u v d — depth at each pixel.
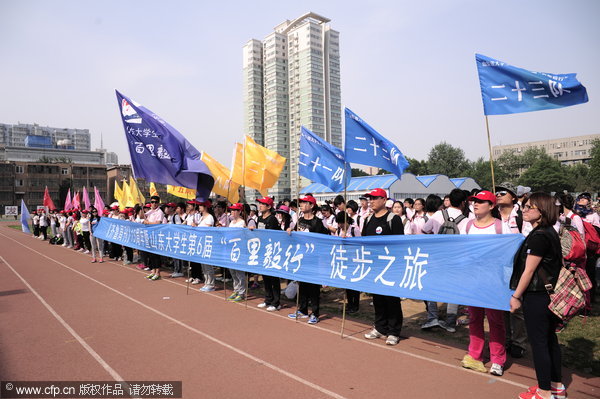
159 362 4.50
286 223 8.07
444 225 5.07
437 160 72.69
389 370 4.23
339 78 78.38
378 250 5.06
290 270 6.24
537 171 66.44
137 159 8.63
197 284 9.35
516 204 5.39
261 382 3.95
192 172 8.66
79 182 83.88
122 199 14.52
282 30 81.25
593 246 5.97
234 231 7.38
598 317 5.97
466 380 3.97
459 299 4.20
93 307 7.10
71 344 5.14
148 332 5.61
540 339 3.37
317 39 75.06
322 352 4.79
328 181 6.63
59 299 7.77
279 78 77.06
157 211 10.62
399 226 5.15
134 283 9.46
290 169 77.62
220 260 7.62
